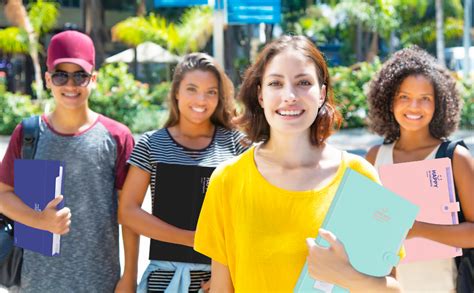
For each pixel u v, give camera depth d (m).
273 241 2.22
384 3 25.00
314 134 2.35
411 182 3.06
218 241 2.42
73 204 3.25
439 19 24.38
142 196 3.33
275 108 2.26
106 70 18.94
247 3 10.01
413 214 2.06
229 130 3.51
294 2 28.59
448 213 3.04
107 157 3.35
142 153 3.32
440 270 3.11
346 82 18.28
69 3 27.81
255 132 2.49
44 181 3.09
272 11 10.06
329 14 27.09
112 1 28.31
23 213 3.12
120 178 3.38
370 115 3.59
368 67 18.62
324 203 2.21
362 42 29.45
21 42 21.86
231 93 3.50
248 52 28.41
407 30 27.05
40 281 3.23
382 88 3.43
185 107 3.39
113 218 3.37
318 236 2.07
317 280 2.09
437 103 3.31
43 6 22.52
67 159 3.28
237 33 28.34
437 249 3.06
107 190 3.33
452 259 3.12
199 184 3.22
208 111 3.40
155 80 26.05
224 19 11.15
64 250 3.23
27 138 3.33
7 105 17.97
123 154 3.38
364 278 2.01
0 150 14.24
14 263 3.29
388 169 3.06
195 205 3.22
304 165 2.30
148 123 17.83
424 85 3.28
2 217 3.34
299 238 2.20
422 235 3.00
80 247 3.24
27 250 3.27
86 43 3.45
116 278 3.38
